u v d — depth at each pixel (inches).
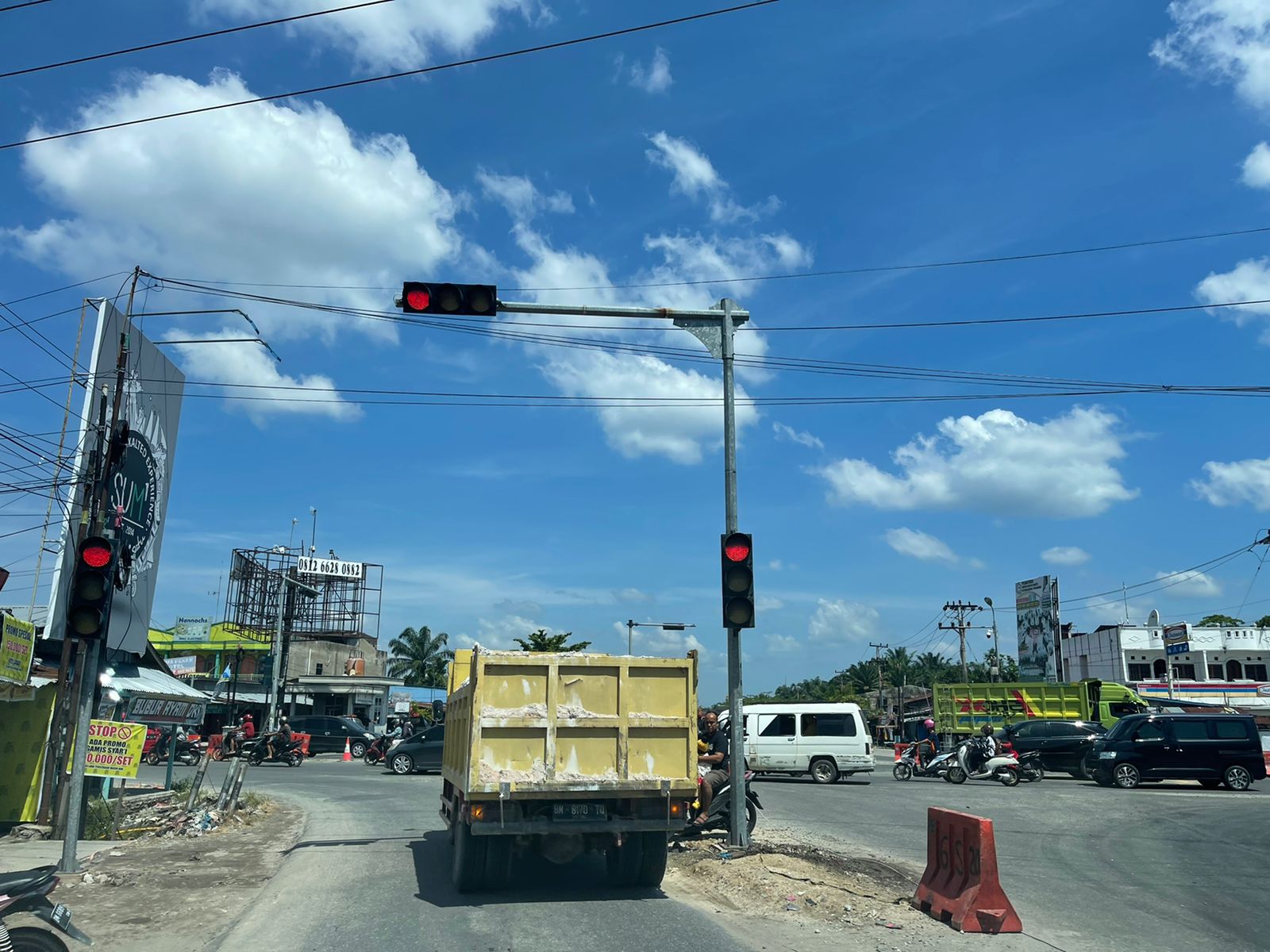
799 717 1090.1
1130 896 386.6
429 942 293.7
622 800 367.6
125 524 696.4
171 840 543.5
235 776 665.6
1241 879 427.8
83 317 643.5
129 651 727.7
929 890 347.9
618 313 494.9
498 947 287.7
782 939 302.7
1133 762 947.3
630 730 369.7
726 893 379.2
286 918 330.3
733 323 507.8
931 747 1137.4
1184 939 315.6
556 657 369.1
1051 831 585.9
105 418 637.9
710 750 547.2
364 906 350.0
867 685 4347.9
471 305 453.7
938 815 356.2
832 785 991.0
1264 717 1950.1
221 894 377.1
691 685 378.6
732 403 501.7
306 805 750.5
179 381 799.7
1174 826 618.5
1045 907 363.9
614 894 374.3
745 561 472.7
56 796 593.9
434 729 1197.1
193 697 794.8
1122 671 2267.5
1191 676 2244.1
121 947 295.6
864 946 295.6
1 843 541.6
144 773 1174.3
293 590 2087.8
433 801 780.6
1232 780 930.1
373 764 1414.9
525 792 354.6
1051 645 2534.5
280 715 1786.4
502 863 370.0
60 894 374.3
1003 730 1232.2
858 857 473.7
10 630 563.8
